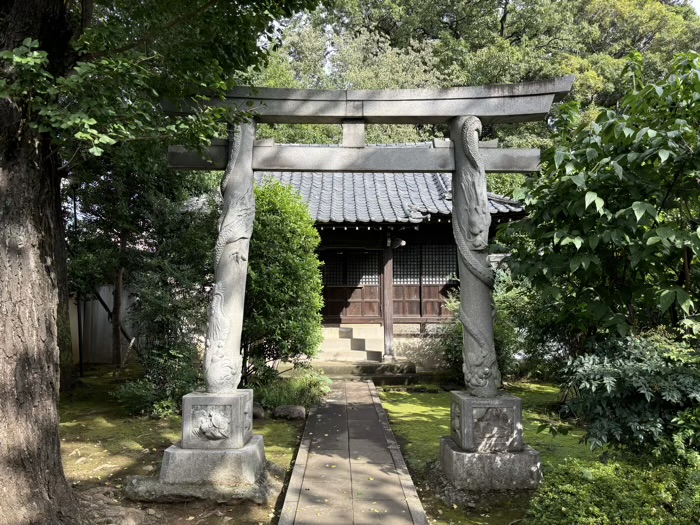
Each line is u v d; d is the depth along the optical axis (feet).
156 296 23.93
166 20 16.78
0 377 10.91
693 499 8.75
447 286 36.27
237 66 17.51
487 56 57.57
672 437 10.75
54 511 11.31
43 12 11.82
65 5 12.44
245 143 16.24
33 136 11.46
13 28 11.59
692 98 11.69
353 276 36.27
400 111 16.38
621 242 12.07
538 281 13.82
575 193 12.97
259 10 16.47
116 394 23.73
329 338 35.76
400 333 36.11
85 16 13.43
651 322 14.44
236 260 15.98
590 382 11.57
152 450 18.69
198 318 24.80
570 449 18.30
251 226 16.35
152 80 14.40
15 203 11.18
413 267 36.58
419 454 18.33
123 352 38.17
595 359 12.19
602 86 59.93
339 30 68.28
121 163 24.89
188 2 15.48
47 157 12.00
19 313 11.08
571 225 13.46
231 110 13.50
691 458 10.01
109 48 12.44
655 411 11.21
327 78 59.98
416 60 57.06
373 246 34.24
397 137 56.59
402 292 36.42
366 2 67.21
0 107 10.98
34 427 11.19
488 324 15.83
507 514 13.35
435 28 66.44
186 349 24.31
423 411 25.25
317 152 16.58
